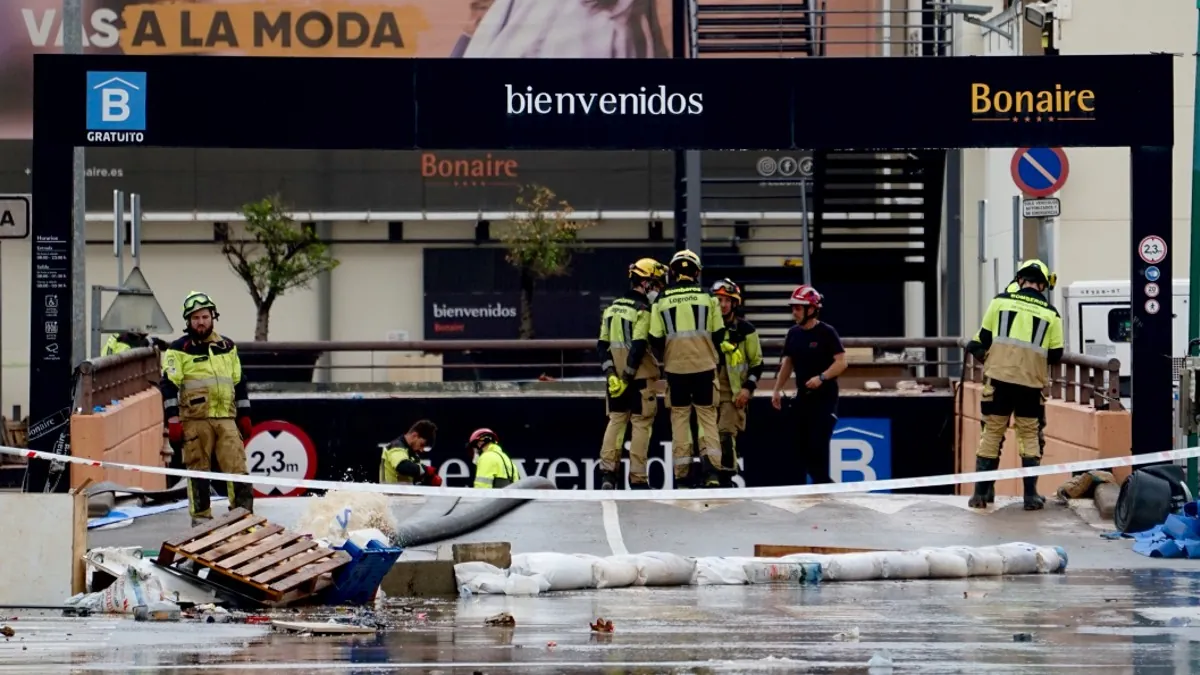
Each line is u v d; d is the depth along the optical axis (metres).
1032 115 40.12
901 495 45.03
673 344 43.06
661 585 31.84
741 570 32.19
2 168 103.69
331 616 26.89
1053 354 41.38
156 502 42.69
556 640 23.89
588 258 110.06
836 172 83.56
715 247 104.56
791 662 21.59
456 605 28.53
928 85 40.06
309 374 108.00
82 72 39.47
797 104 40.03
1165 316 40.88
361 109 39.81
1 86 103.25
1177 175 67.00
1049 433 48.56
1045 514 41.25
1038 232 68.56
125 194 107.25
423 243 109.81
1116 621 25.92
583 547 36.59
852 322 98.88
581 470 67.19
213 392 36.56
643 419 44.38
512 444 67.31
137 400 50.41
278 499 43.66
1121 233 68.19
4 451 34.84
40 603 28.11
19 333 109.00
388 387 69.31
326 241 108.88
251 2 102.88
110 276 108.69
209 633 24.84
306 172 107.88
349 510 32.69
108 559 28.94
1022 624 25.58
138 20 102.81
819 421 44.94
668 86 40.00
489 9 102.38
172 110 39.56
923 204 74.81
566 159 108.31
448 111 39.88
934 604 28.44
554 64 39.91
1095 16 67.31
